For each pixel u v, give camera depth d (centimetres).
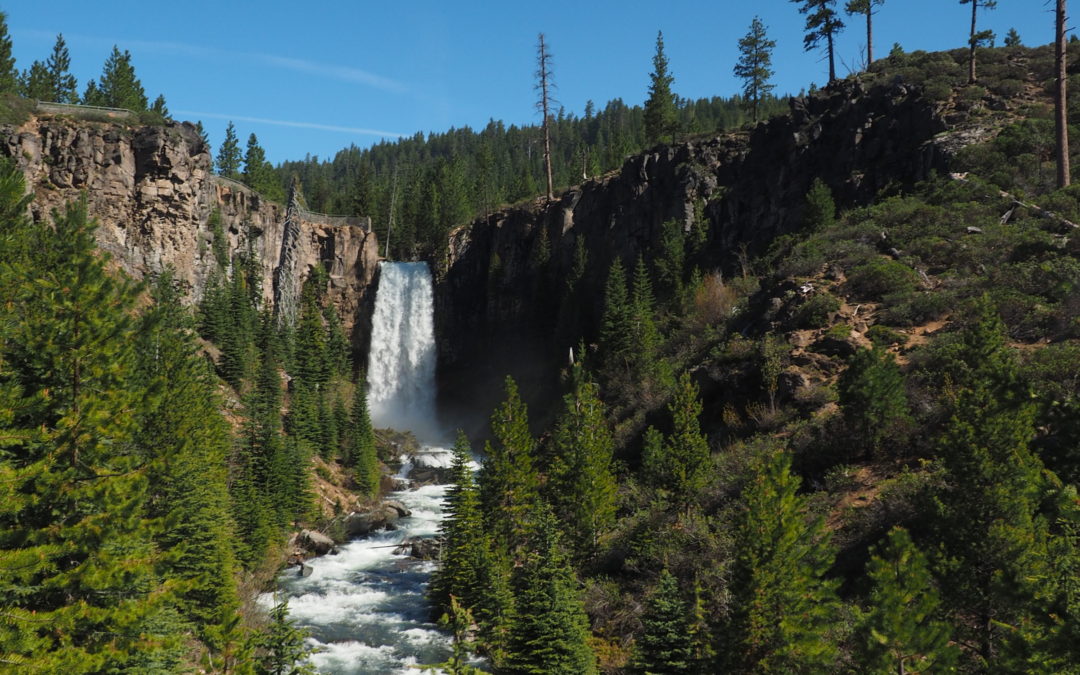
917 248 4306
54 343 1869
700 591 2361
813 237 5238
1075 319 3048
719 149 8606
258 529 4109
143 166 7456
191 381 4084
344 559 4675
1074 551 1395
